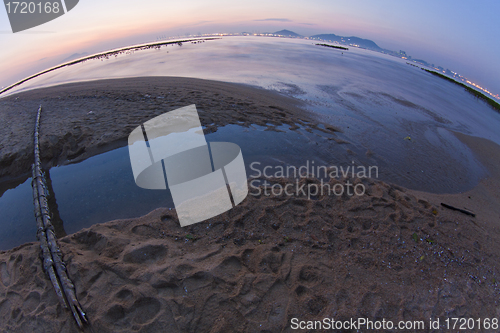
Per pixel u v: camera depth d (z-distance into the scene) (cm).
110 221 350
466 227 385
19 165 502
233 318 236
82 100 828
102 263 273
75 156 531
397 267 305
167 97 849
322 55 2370
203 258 293
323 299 260
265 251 306
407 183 511
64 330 225
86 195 426
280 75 1356
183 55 2044
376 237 345
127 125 623
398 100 1123
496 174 605
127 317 232
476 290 288
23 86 1485
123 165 500
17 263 289
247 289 260
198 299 247
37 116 669
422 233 359
